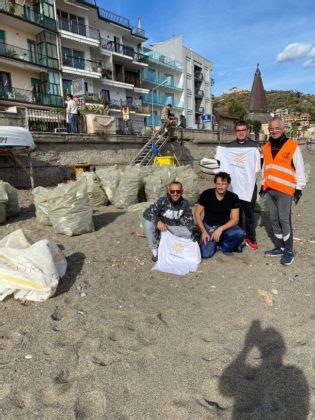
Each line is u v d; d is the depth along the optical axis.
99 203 8.44
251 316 3.19
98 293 3.69
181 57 44.19
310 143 47.62
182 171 8.69
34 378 2.39
